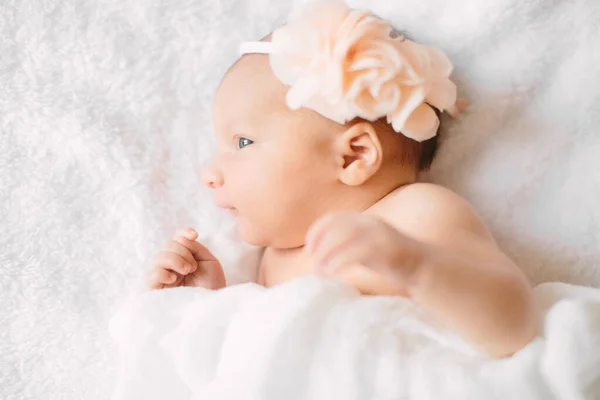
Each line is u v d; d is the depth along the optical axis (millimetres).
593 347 711
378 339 733
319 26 829
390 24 879
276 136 885
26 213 999
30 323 984
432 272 649
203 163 1030
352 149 881
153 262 969
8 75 1011
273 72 877
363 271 812
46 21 1011
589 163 903
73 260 993
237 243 1014
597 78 891
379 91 817
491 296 688
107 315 984
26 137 1008
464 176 954
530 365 713
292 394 727
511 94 923
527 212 928
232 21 1024
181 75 1030
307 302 751
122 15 1022
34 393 975
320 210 900
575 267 910
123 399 835
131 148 1010
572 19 898
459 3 936
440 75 863
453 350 741
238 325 784
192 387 799
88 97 1013
